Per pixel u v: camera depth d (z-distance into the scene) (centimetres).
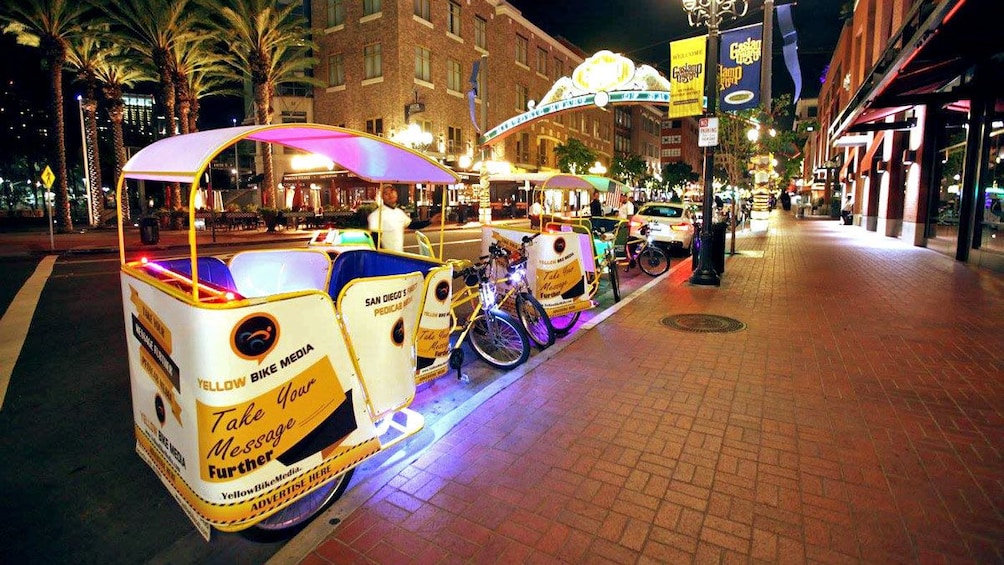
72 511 317
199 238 2138
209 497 249
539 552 264
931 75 1170
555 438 381
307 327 272
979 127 1199
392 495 313
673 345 601
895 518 285
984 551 259
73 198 4753
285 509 304
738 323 698
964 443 364
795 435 380
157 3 2347
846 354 561
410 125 2945
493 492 315
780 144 2244
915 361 534
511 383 487
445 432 391
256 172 3744
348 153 416
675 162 7531
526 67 4359
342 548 270
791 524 282
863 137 2334
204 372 241
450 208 3297
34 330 695
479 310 554
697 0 990
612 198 2620
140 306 289
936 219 1548
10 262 1391
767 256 1449
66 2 2334
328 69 3519
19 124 3950
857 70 2745
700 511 295
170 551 281
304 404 274
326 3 3478
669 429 392
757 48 921
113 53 2853
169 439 275
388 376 331
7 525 303
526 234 646
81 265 1323
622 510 296
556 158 4806
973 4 729
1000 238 1094
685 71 966
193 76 3141
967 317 708
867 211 2367
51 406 462
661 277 1105
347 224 2558
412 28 3238
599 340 624
